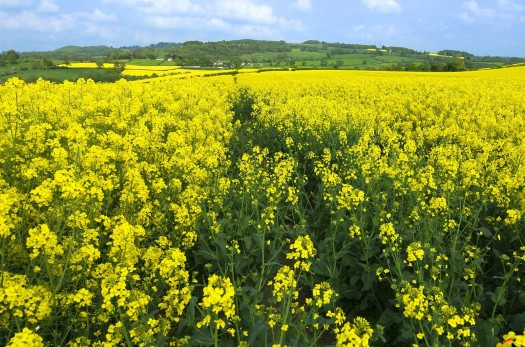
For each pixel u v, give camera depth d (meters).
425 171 9.33
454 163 8.54
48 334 4.52
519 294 5.80
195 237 6.46
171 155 9.75
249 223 6.92
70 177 5.07
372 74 52.44
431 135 15.29
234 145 15.08
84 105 12.15
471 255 5.82
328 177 8.68
